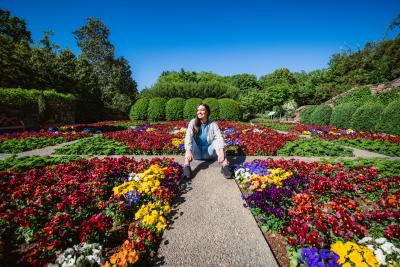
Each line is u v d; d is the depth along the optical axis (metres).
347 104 13.11
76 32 31.86
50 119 16.67
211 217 2.48
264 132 9.12
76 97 20.69
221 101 19.70
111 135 8.16
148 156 5.58
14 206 2.78
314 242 1.92
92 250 1.81
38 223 2.38
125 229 2.42
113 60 33.03
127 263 1.71
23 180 3.29
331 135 9.30
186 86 23.81
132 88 33.75
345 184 3.20
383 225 2.44
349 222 2.17
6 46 17.94
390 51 25.97
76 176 3.39
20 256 2.03
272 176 3.26
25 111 14.91
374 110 10.88
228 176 3.54
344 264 1.64
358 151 6.58
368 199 3.17
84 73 23.20
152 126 11.93
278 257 1.96
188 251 1.94
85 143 6.84
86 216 2.54
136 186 2.84
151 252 1.99
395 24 27.25
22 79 18.38
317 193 3.14
